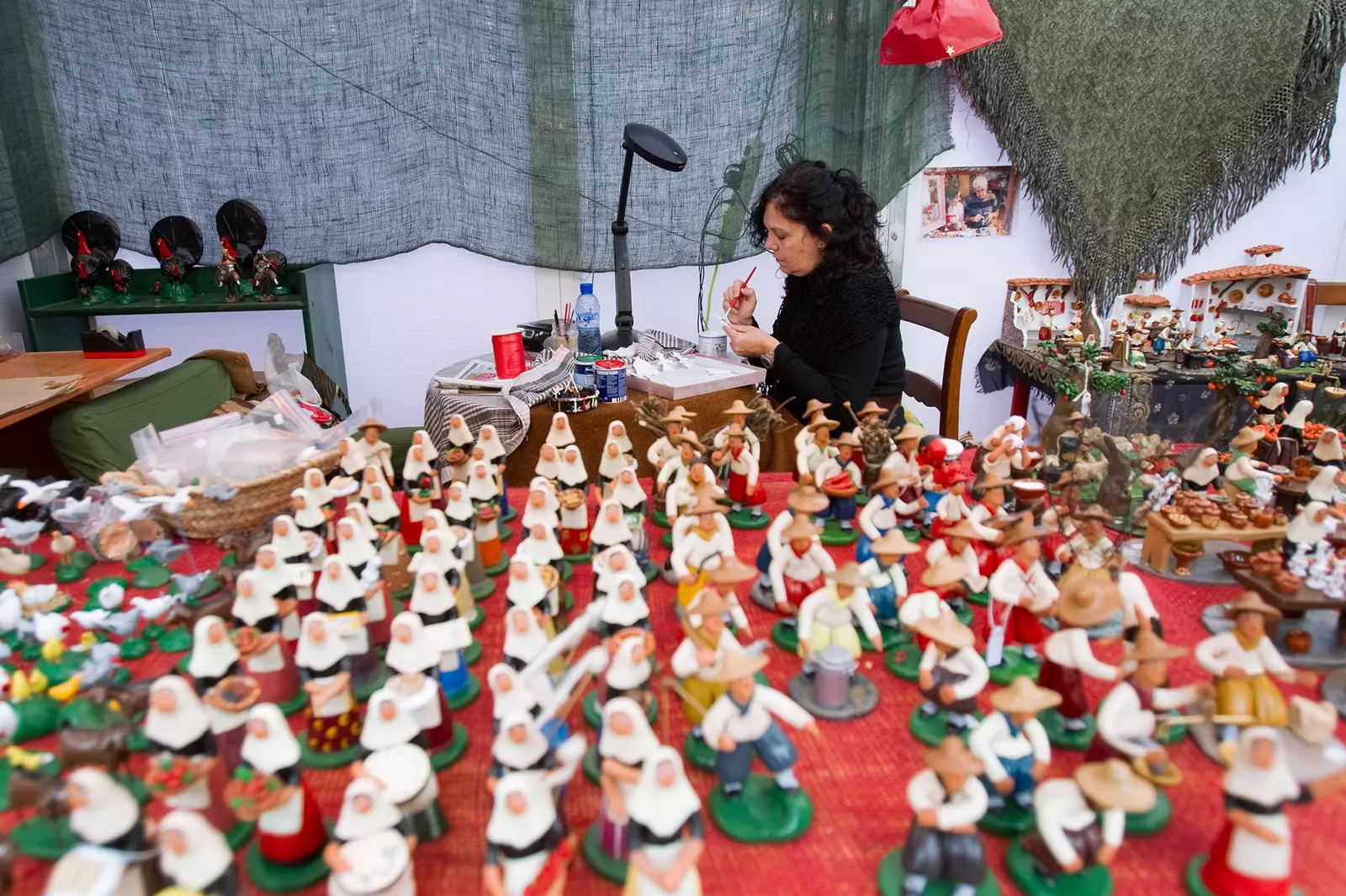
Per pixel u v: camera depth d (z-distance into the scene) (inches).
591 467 117.0
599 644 63.1
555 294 177.6
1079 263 179.5
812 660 56.9
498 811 41.1
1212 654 50.3
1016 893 43.6
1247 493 76.9
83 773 39.7
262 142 152.0
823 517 84.4
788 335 131.9
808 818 47.4
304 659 53.6
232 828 47.5
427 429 125.6
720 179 165.0
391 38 149.6
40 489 77.7
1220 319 181.9
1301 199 189.8
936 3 144.2
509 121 156.6
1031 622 61.2
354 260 160.7
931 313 140.2
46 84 144.3
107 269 150.9
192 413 118.9
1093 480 77.6
